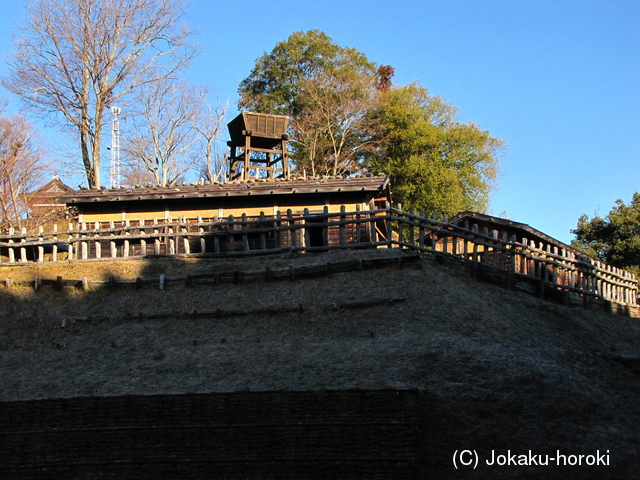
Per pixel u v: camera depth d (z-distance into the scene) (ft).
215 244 74.02
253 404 39.60
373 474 37.50
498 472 39.01
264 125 111.34
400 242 69.36
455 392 44.78
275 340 55.52
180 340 57.36
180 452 39.19
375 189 79.92
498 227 84.58
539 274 73.20
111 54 119.03
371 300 58.59
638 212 126.93
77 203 81.51
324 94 150.82
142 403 40.34
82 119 119.14
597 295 79.87
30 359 56.54
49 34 114.93
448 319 55.83
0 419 40.96
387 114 145.48
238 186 81.66
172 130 150.61
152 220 78.07
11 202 132.05
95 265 73.82
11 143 132.67
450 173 135.13
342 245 71.56
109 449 39.73
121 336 58.95
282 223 77.05
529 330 59.82
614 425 44.62
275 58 163.94
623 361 57.72
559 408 44.75
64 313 63.62
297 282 63.98
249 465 38.40
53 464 39.63
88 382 50.62
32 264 75.15
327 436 38.45
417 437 38.19
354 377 46.21
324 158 150.20
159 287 66.13
